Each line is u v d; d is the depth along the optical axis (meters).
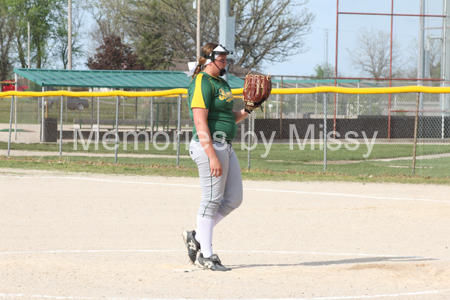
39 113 45.84
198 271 9.19
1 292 7.77
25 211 15.80
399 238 12.79
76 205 16.94
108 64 95.31
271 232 13.39
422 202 18.20
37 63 130.00
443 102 48.25
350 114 53.75
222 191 9.39
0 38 117.25
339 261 10.27
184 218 15.19
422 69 50.25
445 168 28.81
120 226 13.99
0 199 17.69
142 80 47.25
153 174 25.14
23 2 123.44
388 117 48.88
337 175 25.62
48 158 31.12
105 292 7.79
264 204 17.56
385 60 49.94
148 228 13.79
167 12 88.00
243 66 90.56
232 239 12.56
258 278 8.65
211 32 88.56
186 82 48.72
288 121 50.12
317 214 15.92
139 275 8.85
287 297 7.57
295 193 20.05
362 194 19.97
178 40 89.50
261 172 26.31
